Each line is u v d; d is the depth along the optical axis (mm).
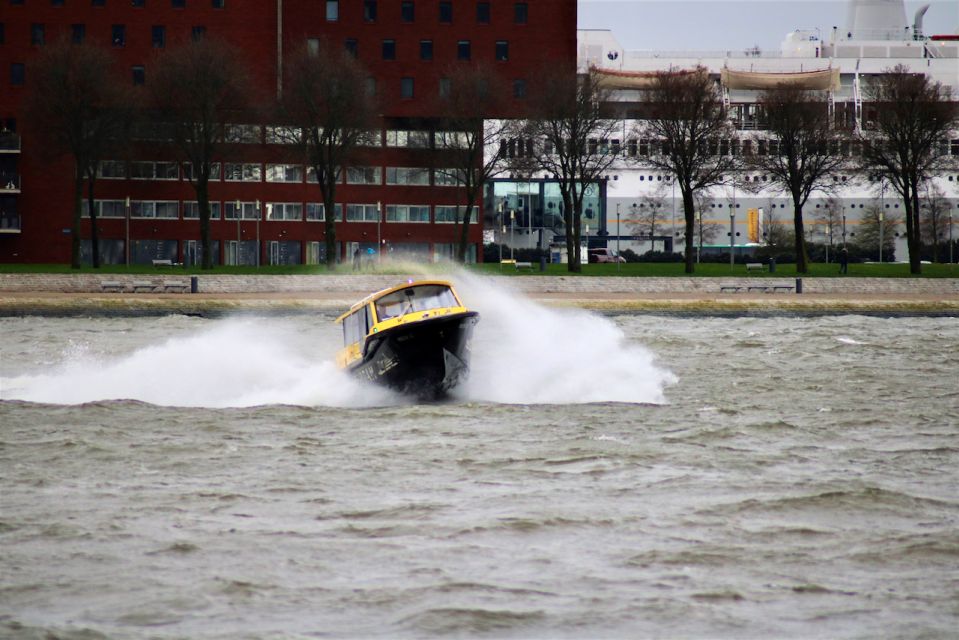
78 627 46406
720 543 57719
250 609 48656
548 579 52375
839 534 59156
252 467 77375
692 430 90875
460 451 82625
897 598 49594
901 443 85625
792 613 47938
